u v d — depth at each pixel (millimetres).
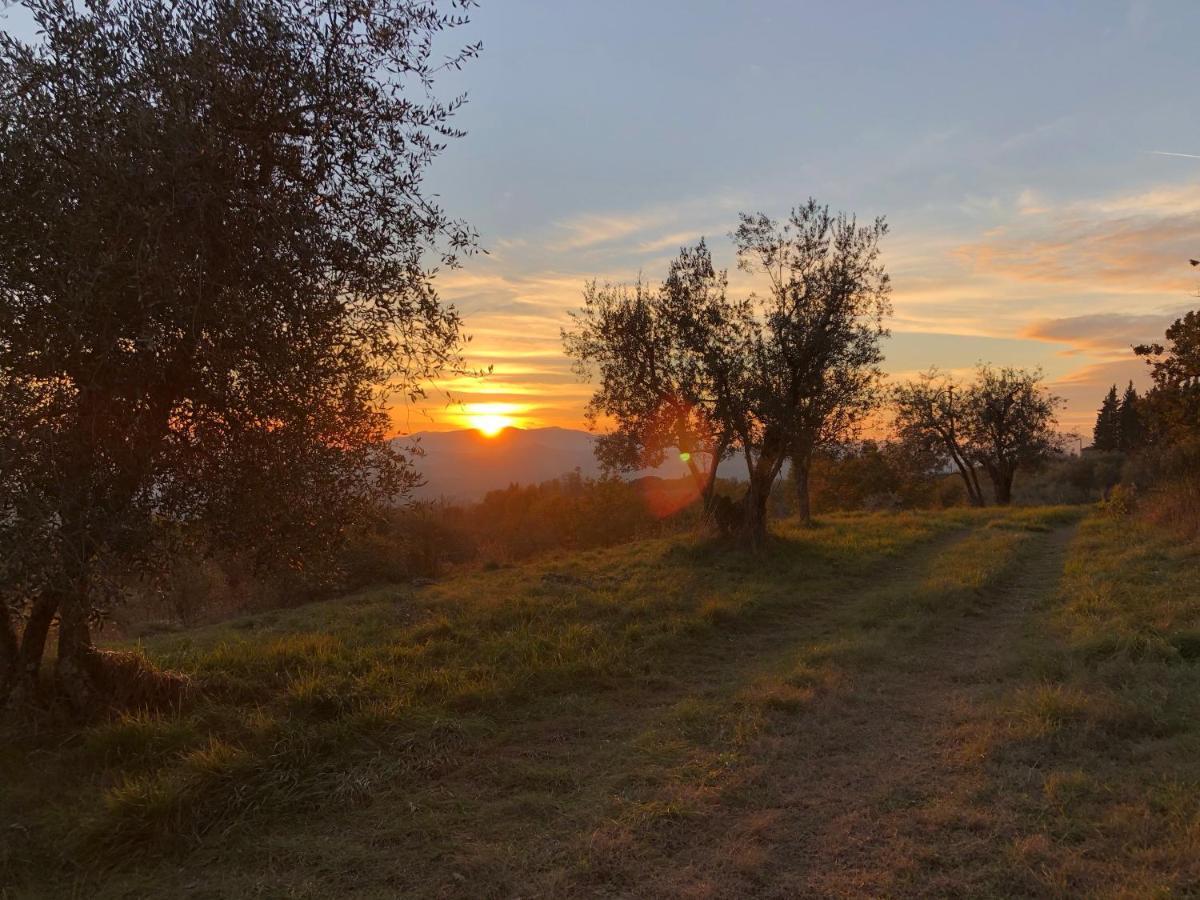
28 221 4023
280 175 5000
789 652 8656
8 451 3844
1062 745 4973
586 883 3639
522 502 48812
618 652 8133
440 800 4629
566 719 6242
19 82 4082
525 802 4562
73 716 5402
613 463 19406
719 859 3812
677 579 13523
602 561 17422
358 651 8000
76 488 4207
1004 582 12836
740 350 15547
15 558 3719
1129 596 9797
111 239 3932
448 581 16578
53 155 4047
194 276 4219
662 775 4941
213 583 15039
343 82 5066
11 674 5344
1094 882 3365
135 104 4016
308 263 4695
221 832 4145
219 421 5180
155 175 3967
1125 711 5352
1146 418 18734
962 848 3771
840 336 15352
